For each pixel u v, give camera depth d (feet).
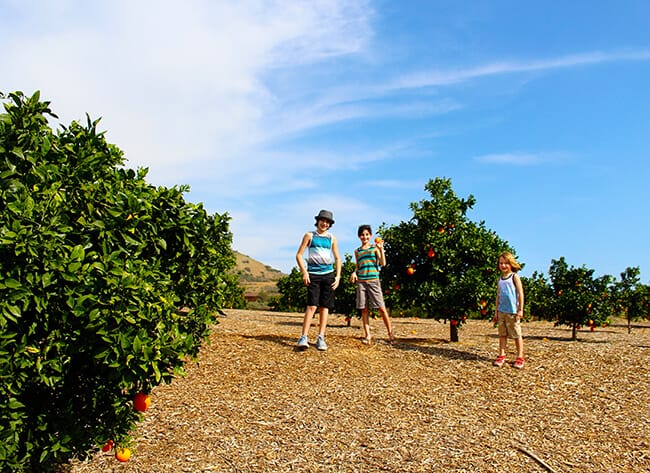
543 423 18.38
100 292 9.48
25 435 9.85
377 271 29.17
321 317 26.35
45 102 10.51
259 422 17.34
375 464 14.67
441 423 18.02
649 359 26.94
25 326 9.31
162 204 12.44
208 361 23.07
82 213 10.23
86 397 10.66
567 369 24.89
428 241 32.73
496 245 33.71
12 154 9.70
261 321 46.03
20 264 8.85
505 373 24.14
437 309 33.19
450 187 34.65
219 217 13.52
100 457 14.46
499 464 14.89
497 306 25.73
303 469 14.25
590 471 14.57
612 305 41.32
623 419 18.92
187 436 15.97
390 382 22.16
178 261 12.96
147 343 9.86
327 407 18.99
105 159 11.14
